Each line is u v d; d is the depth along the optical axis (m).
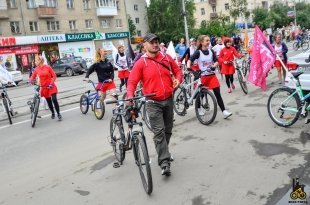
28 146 7.83
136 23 68.50
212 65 7.93
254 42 8.13
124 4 55.72
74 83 22.22
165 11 67.50
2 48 38.97
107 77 9.60
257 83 8.16
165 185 4.92
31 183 5.59
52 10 45.53
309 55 6.83
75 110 11.70
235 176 4.95
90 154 6.68
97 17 51.75
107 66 9.60
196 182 4.90
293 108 6.82
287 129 6.84
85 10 50.19
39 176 5.86
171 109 5.36
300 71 6.90
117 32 52.75
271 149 5.84
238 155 5.73
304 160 5.26
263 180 4.74
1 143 8.38
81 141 7.69
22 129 9.64
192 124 7.91
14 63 40.03
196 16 80.38
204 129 7.41
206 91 7.67
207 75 7.89
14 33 42.31
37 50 42.34
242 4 47.03
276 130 6.83
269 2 89.25
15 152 7.48
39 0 44.34
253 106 9.17
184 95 8.53
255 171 5.04
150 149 6.52
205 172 5.20
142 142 4.69
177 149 6.36
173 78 5.57
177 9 67.12
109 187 5.10
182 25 66.75
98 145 7.20
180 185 4.86
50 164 6.39
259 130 6.95
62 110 11.98
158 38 5.20
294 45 29.86
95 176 5.56
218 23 59.09
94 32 48.84
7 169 6.44
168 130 5.51
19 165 6.58
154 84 5.15
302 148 5.76
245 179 4.82
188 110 9.30
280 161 5.31
